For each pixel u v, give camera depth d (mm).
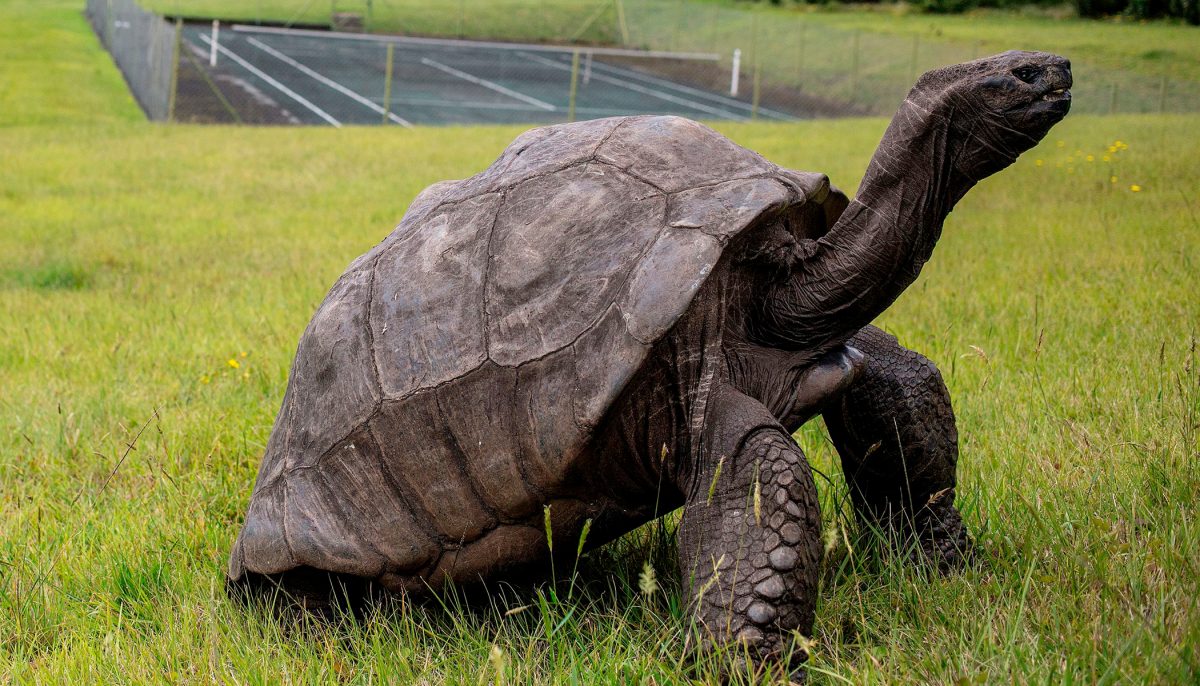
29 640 3730
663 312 3041
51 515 4723
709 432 3180
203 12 47406
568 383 3137
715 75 39750
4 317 8203
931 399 3670
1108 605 3043
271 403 5973
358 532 3502
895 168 3234
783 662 2830
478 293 3416
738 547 2973
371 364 3564
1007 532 3744
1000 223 10047
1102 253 8164
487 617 3629
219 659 3400
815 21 47375
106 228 11758
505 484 3279
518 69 40000
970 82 3105
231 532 4531
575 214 3385
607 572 3861
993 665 2826
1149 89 26234
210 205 13094
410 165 16172
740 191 3309
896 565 3559
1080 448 4273
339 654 3492
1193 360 4613
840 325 3385
